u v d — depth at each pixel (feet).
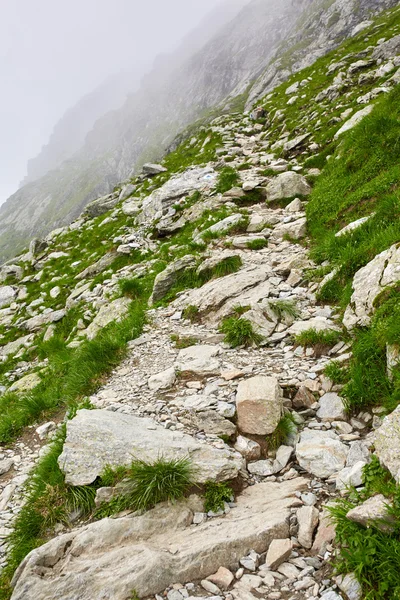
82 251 108.68
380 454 16.88
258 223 56.95
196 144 165.17
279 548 15.65
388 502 14.61
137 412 26.66
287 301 35.19
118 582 15.16
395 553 12.98
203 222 70.38
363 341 24.27
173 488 19.16
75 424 24.21
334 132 87.76
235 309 36.50
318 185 62.54
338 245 39.91
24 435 34.73
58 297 86.99
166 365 32.63
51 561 16.96
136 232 92.17
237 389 25.75
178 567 15.52
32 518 20.70
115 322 46.83
